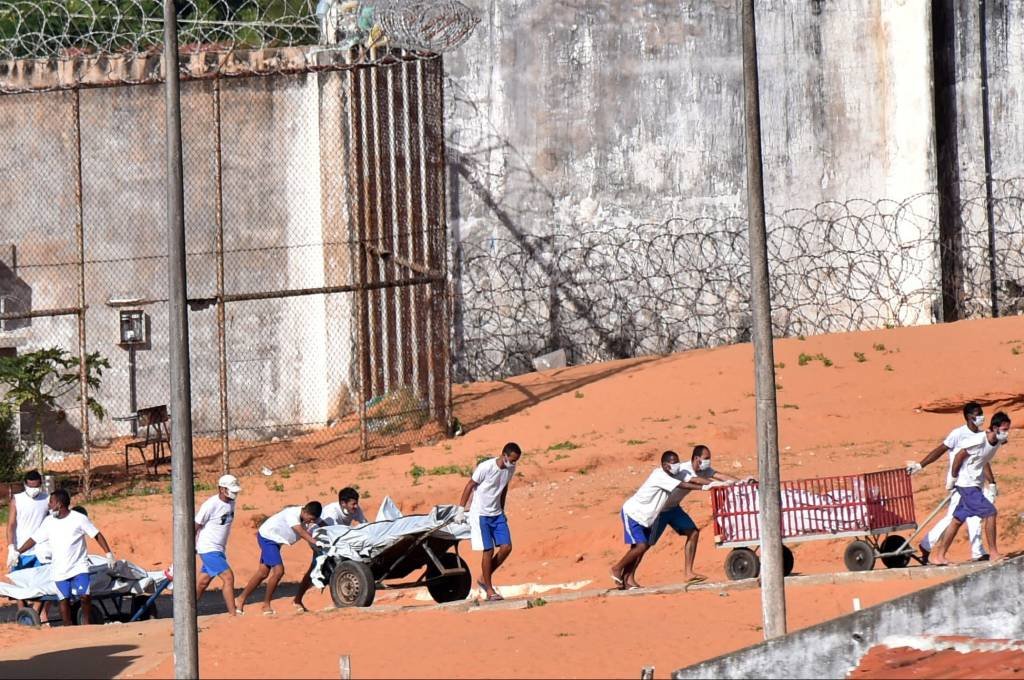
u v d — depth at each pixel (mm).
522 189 135250
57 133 120938
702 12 137250
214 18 128875
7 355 118750
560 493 89625
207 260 120688
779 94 138625
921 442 98188
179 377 48156
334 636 55906
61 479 103125
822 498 62562
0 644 60188
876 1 139750
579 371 127750
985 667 49156
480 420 114375
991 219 141000
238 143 120562
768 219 138125
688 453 98062
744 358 118625
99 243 121125
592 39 136000
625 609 59219
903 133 138875
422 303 113250
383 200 115875
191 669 47781
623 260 136000
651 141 136625
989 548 61906
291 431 119312
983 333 121688
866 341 121625
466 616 59125
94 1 124875
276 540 63375
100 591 68188
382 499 91000
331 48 118875
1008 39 142375
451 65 135125
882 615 51500
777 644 48719
